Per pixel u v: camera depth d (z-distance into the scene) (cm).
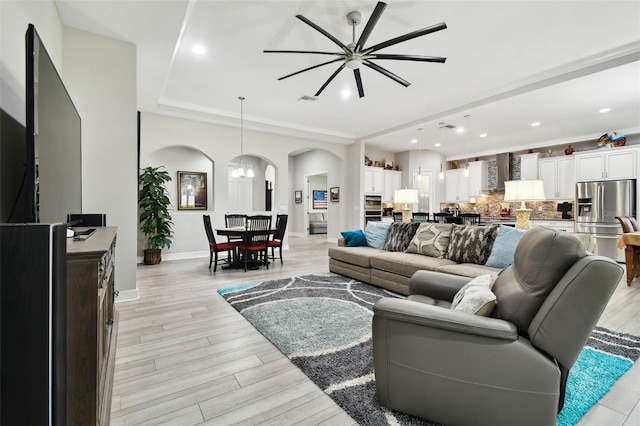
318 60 369
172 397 162
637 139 609
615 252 565
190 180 775
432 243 357
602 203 580
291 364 196
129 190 319
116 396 163
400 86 447
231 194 958
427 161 895
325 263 541
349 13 280
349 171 815
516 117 555
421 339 140
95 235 164
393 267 344
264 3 268
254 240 505
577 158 626
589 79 388
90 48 299
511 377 126
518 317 135
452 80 425
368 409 151
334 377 179
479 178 839
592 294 116
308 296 336
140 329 250
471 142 770
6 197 141
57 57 261
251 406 155
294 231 1110
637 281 407
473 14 279
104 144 307
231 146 636
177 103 523
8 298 72
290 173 1110
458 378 134
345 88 457
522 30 304
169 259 580
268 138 685
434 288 222
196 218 607
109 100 308
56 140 150
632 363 195
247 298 329
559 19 286
